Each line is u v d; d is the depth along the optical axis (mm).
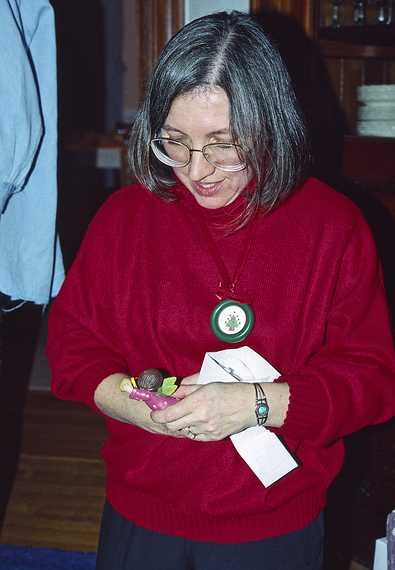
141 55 3150
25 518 3105
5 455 3625
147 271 1416
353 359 1372
